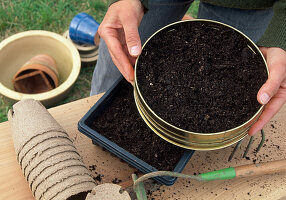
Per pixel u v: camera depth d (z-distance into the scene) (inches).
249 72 33.4
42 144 31.8
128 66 34.5
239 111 31.1
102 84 54.5
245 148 39.5
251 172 35.1
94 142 37.0
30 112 34.1
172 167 34.2
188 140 29.2
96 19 89.3
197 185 36.4
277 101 35.1
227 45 35.1
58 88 64.9
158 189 35.9
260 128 34.4
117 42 36.0
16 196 33.9
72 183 29.8
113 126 36.9
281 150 39.7
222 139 29.2
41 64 68.0
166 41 35.1
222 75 33.2
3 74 68.9
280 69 33.0
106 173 36.7
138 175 36.8
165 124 28.7
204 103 31.4
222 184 36.6
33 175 30.8
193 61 34.0
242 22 49.4
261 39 37.3
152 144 35.8
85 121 35.3
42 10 85.7
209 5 49.9
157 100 31.3
